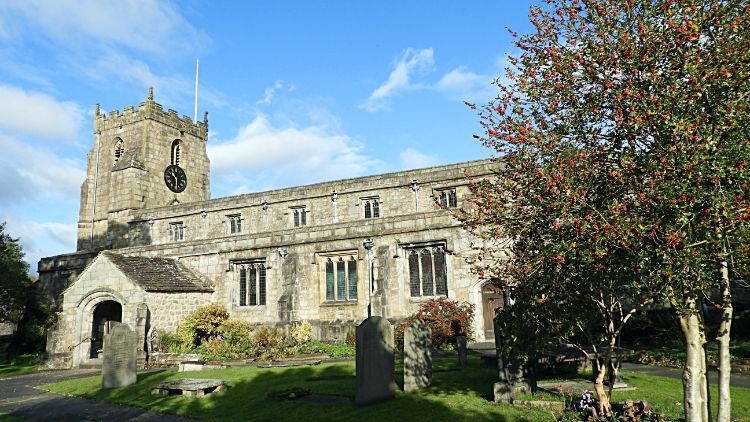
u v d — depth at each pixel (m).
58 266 38.03
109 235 46.25
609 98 7.54
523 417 9.41
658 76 7.02
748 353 16.30
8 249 35.66
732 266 7.11
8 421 12.27
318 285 27.11
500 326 10.02
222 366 19.44
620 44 7.20
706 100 6.77
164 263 30.16
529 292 9.04
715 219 6.59
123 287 25.73
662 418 8.80
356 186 34.66
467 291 23.58
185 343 25.48
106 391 15.53
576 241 7.20
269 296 28.22
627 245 6.70
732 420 9.01
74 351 25.67
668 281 6.78
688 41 6.76
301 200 36.53
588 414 9.26
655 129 6.88
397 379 14.39
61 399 15.06
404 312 24.77
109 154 51.44
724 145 6.79
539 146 7.86
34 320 33.28
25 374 23.62
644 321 20.20
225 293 29.48
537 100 8.23
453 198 31.80
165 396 13.84
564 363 14.58
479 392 11.90
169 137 51.75
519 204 8.38
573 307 9.39
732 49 6.38
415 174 33.12
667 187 6.44
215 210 40.25
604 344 15.75
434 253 24.92
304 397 12.46
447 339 22.39
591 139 7.82
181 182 52.12
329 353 22.14
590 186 7.49
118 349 16.48
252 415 11.02
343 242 26.86
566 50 8.02
